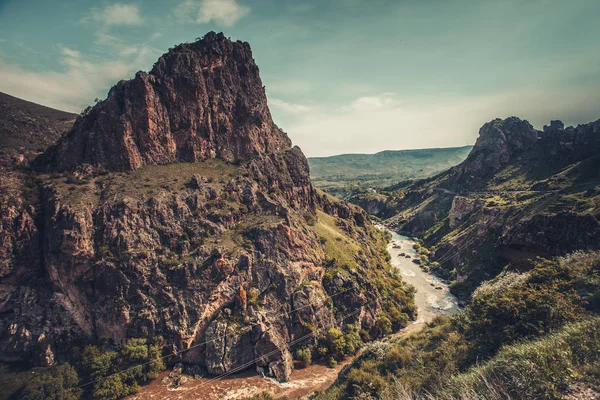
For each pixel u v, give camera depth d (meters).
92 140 86.75
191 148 99.94
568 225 85.19
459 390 21.77
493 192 170.12
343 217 151.50
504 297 32.31
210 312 70.69
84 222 71.00
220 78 110.25
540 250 88.19
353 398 36.69
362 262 104.56
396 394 30.86
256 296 74.69
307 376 65.31
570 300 28.70
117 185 81.94
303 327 74.19
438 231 177.25
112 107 89.44
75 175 81.69
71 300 69.19
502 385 19.97
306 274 83.31
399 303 97.00
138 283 69.25
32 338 65.56
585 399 16.55
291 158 120.75
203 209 84.69
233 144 109.94
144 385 60.56
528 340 26.02
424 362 37.06
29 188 77.88
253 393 59.12
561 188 131.38
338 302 84.88
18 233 70.44
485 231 127.31
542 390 18.06
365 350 51.78
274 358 66.81
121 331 65.81
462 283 112.94
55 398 54.59
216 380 62.97
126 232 73.44
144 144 91.44
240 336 68.06
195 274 72.50
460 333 38.88
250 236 83.00
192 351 67.00
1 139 100.69
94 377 59.28
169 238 77.50
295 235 87.44
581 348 20.50
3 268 67.75
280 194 102.62
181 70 99.62
